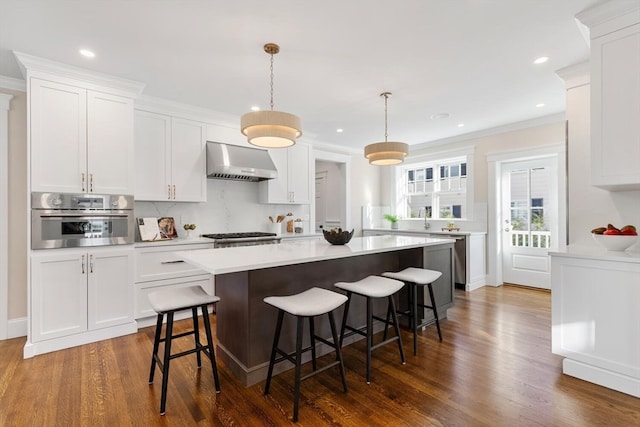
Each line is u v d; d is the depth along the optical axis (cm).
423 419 173
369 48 246
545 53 254
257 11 200
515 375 219
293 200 482
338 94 338
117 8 195
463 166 535
